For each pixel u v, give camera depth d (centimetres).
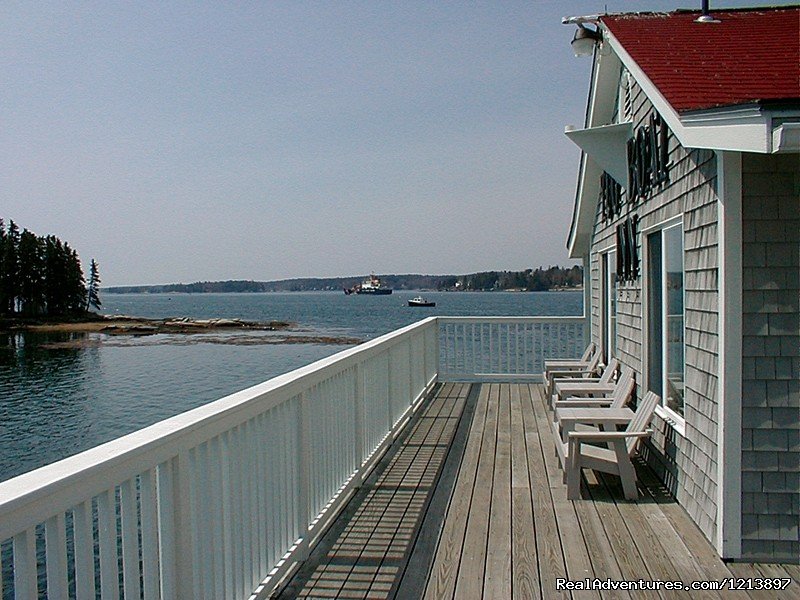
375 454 520
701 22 537
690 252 396
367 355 486
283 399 305
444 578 316
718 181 342
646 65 409
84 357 2752
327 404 390
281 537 308
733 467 335
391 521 394
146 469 192
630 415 479
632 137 584
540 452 559
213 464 239
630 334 622
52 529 153
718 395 344
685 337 409
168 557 206
